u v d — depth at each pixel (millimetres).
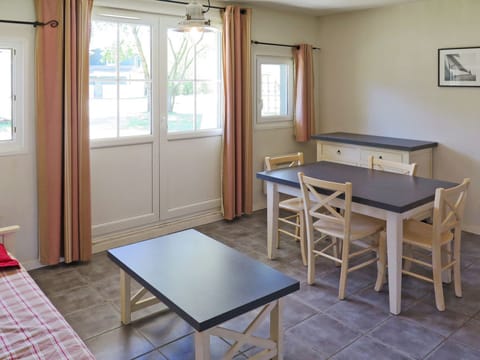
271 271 2309
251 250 3914
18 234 3436
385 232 3059
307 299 2998
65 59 3365
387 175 3475
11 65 3291
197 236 2857
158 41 4062
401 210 2607
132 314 2793
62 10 3324
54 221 3467
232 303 1959
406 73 4668
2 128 3332
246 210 4840
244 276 2244
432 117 4516
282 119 5258
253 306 1980
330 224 3184
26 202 3447
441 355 2361
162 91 4156
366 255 3752
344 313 2812
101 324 2684
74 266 3564
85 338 2531
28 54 3301
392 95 4809
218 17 4410
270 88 5141
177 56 4246
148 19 3963
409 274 2955
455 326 2643
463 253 3803
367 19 4914
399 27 4660
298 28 5199
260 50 4875
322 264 3592
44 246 3484
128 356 2367
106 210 3936
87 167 3561
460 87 4273
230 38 4406
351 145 4699
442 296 2812
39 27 3256
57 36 3316
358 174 3520
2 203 3348
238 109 4570
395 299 2762
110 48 3791
